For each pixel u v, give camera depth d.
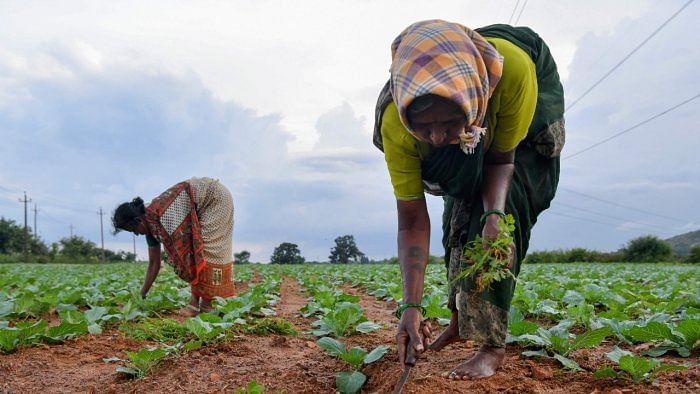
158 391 3.38
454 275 3.21
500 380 3.05
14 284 12.16
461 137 2.46
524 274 13.93
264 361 4.06
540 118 2.98
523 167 3.00
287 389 3.30
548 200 3.15
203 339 4.58
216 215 6.12
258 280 15.83
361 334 5.07
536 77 2.93
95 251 74.25
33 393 3.47
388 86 2.78
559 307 6.66
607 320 4.62
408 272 2.92
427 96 2.30
